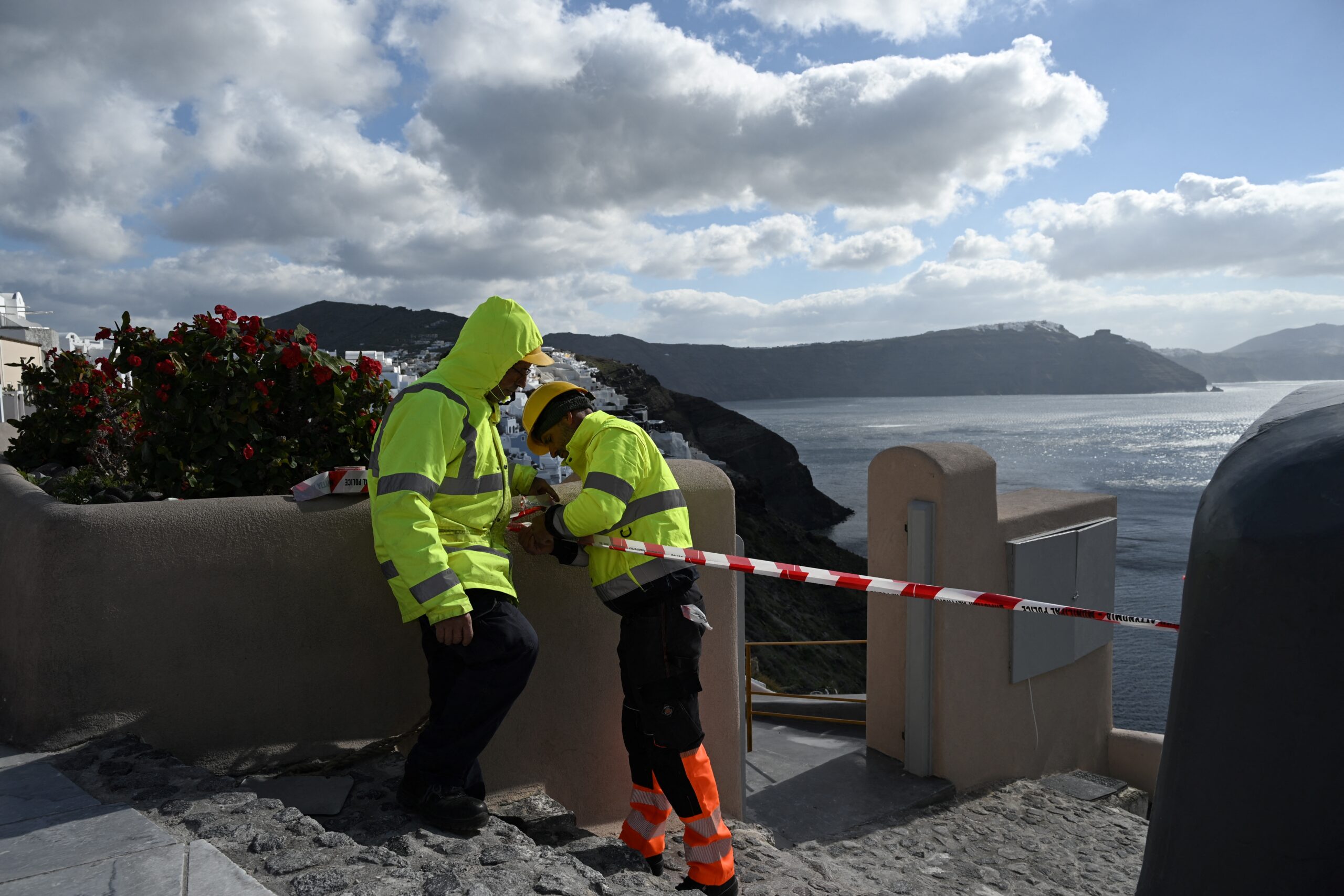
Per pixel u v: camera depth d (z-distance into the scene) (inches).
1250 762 47.9
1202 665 50.4
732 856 118.6
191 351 127.8
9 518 102.3
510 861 88.9
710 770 114.8
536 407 118.3
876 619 225.6
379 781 110.0
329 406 133.7
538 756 134.3
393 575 99.0
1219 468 54.9
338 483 115.4
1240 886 48.1
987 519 214.8
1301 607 45.9
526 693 133.0
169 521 101.2
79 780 87.2
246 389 129.0
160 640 100.3
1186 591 53.3
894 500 216.2
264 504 108.9
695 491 146.5
